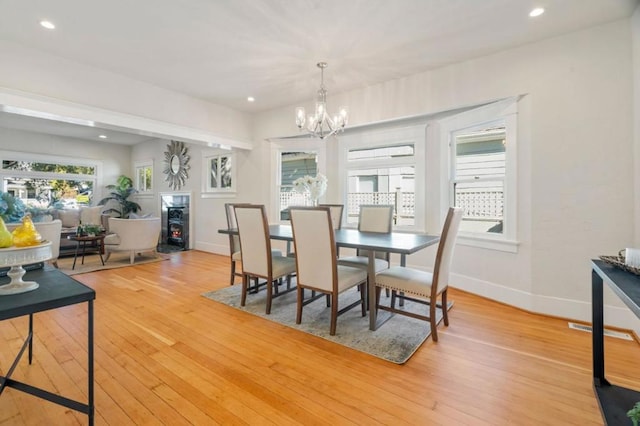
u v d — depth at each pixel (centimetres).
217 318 273
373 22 260
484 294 329
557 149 274
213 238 616
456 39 284
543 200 281
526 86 290
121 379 179
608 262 156
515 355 207
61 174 719
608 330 244
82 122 351
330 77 378
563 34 271
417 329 248
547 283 279
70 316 275
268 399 163
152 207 780
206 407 156
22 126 623
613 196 250
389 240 268
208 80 392
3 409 153
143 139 764
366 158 453
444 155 375
